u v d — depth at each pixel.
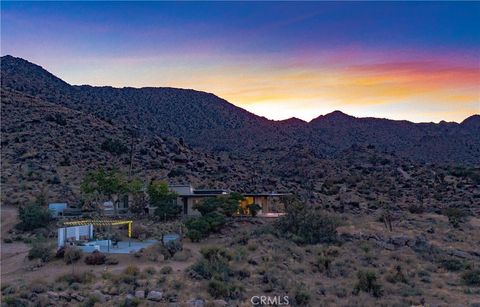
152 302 29.31
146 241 49.06
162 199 61.62
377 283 34.91
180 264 38.66
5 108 114.94
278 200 73.19
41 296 30.12
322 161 120.38
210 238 50.69
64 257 39.69
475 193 88.81
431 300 32.97
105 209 67.06
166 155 105.56
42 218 56.75
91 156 95.75
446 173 106.62
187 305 28.64
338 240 49.41
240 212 62.12
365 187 91.69
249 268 37.31
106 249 43.25
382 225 59.47
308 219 51.53
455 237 55.62
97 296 29.72
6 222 58.38
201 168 101.94
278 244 45.62
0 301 29.02
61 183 79.25
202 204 58.59
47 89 175.75
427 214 71.50
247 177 99.56
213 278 33.31
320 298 31.94
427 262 44.66
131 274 34.44
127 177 79.69
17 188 74.00
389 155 132.25
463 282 38.56
